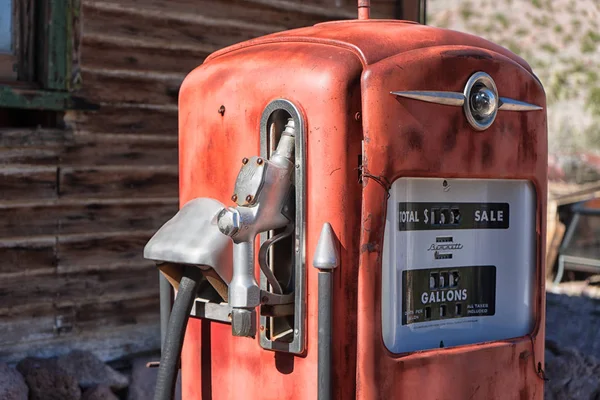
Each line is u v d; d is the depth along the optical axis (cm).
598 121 2336
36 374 520
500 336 347
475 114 318
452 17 2920
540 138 348
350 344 295
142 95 600
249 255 289
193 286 312
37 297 557
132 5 593
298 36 316
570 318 875
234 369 324
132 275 599
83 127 573
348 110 291
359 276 293
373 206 293
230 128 320
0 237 542
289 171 299
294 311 301
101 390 525
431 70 305
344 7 718
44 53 546
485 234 342
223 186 323
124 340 597
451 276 331
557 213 1342
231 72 323
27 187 550
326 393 288
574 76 2580
